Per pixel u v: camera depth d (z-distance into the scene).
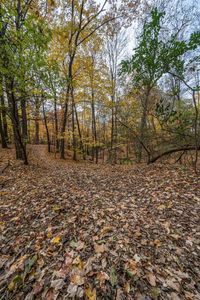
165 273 2.15
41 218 3.55
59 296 1.88
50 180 6.44
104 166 10.48
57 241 2.76
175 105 7.61
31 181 6.24
